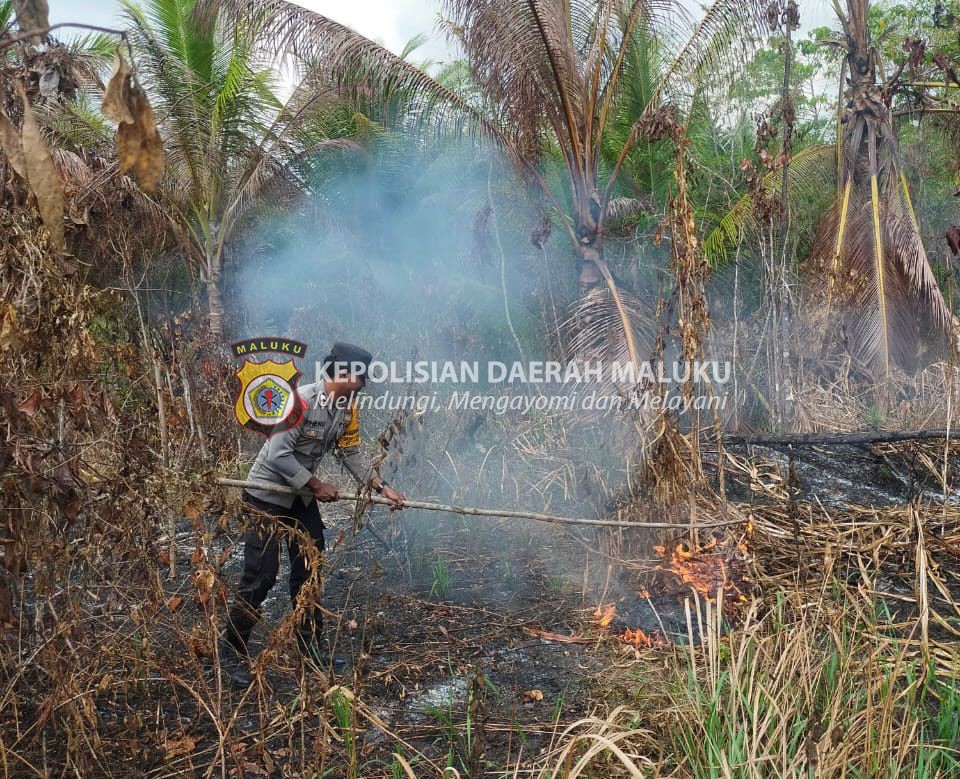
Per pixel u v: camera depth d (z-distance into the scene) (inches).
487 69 339.0
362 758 112.3
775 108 288.7
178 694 131.0
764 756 93.9
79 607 114.8
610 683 132.4
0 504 98.0
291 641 111.7
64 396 100.3
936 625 149.4
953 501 219.0
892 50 493.4
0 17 357.1
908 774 100.1
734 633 138.8
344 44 337.1
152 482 113.4
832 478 237.8
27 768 110.1
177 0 426.3
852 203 358.0
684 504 177.0
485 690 131.0
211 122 436.5
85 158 221.9
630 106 405.4
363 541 208.2
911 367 339.3
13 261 98.4
